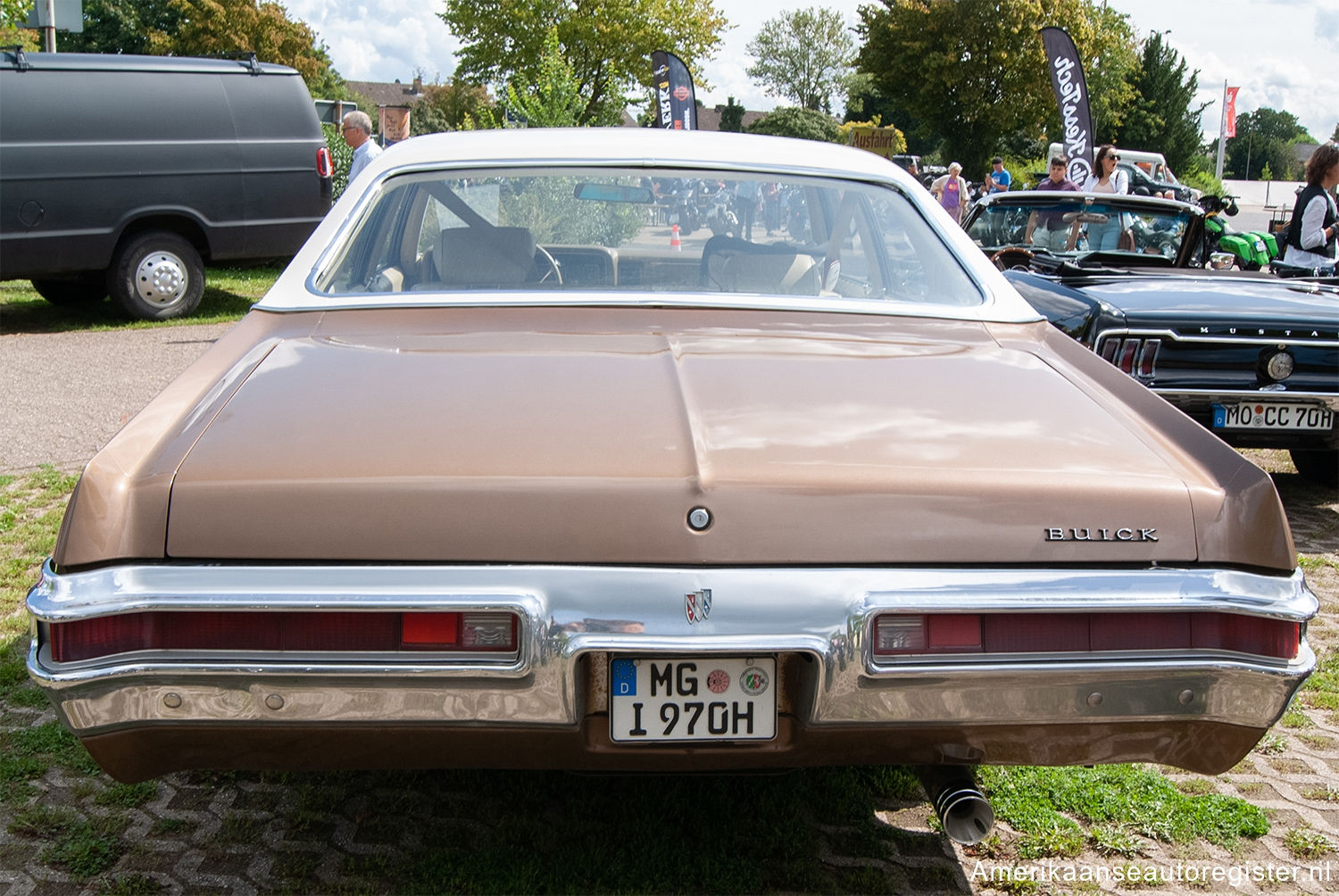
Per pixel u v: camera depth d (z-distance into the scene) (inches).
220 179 405.7
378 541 67.6
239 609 65.9
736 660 70.7
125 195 386.6
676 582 67.5
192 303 417.1
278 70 421.1
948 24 1942.7
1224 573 70.7
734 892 87.4
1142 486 71.9
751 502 68.6
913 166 1381.6
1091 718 70.4
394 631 67.3
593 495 68.3
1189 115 2512.3
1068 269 209.8
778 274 109.3
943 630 68.8
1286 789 106.4
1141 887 89.7
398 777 104.3
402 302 100.8
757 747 71.6
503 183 110.8
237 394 81.3
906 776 105.2
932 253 111.1
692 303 102.4
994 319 105.0
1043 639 69.2
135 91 386.9
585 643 66.9
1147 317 173.2
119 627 66.7
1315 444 179.0
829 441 74.7
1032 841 95.4
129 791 101.1
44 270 377.1
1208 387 172.9
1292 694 71.6
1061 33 471.2
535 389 82.0
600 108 741.9
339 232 107.0
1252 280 204.8
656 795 101.0
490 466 69.8
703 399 81.0
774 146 120.1
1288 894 88.9
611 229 110.1
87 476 69.7
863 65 2074.3
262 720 67.8
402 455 71.2
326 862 90.8
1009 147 2219.5
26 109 364.8
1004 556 69.4
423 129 2394.2
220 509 68.0
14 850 91.9
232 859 91.1
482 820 97.4
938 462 72.4
